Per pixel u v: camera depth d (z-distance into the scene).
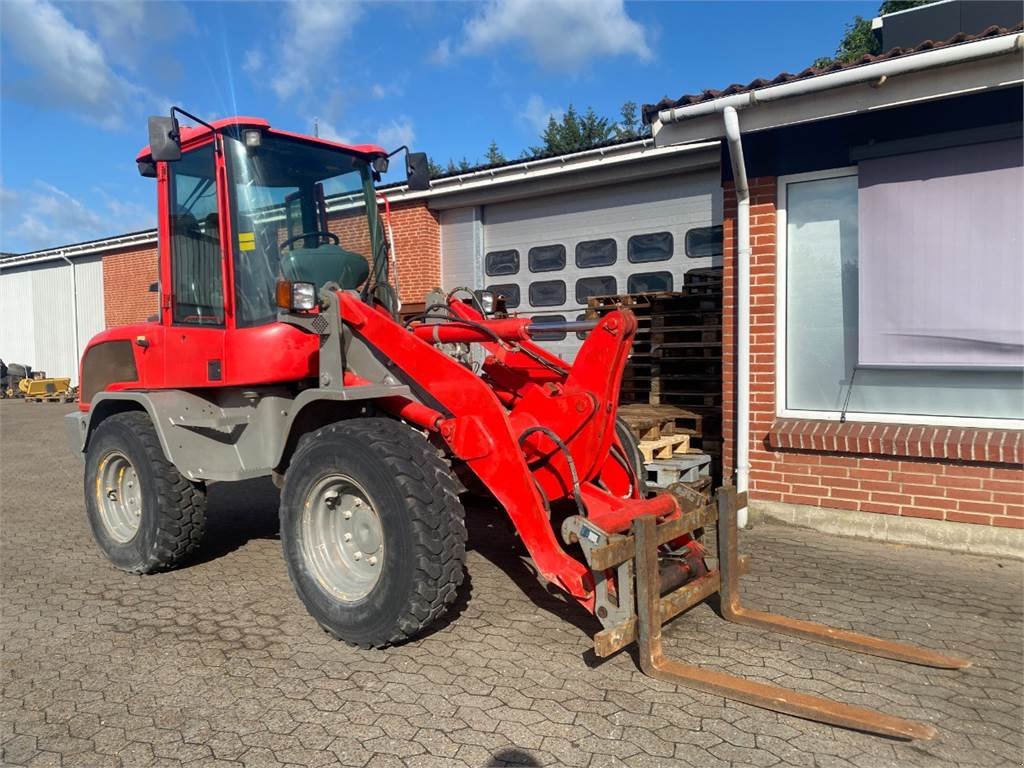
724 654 3.59
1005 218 5.01
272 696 3.23
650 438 6.06
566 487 3.81
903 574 4.75
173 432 4.55
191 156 4.88
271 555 5.33
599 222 9.20
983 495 5.12
